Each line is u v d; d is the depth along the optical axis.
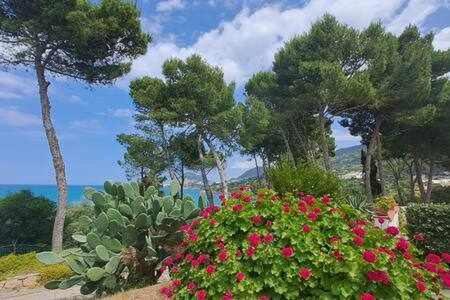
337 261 3.49
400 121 24.14
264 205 4.15
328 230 3.83
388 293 3.39
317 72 21.16
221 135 25.19
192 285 3.91
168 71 25.00
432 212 8.80
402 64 21.89
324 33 22.16
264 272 3.65
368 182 24.52
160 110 24.92
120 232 7.28
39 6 15.35
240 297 3.60
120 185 8.02
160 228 7.28
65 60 16.89
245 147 25.89
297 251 3.64
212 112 25.14
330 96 21.20
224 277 3.74
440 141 26.75
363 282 3.41
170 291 4.23
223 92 25.61
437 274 3.73
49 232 16.97
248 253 3.71
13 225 16.31
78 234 8.08
